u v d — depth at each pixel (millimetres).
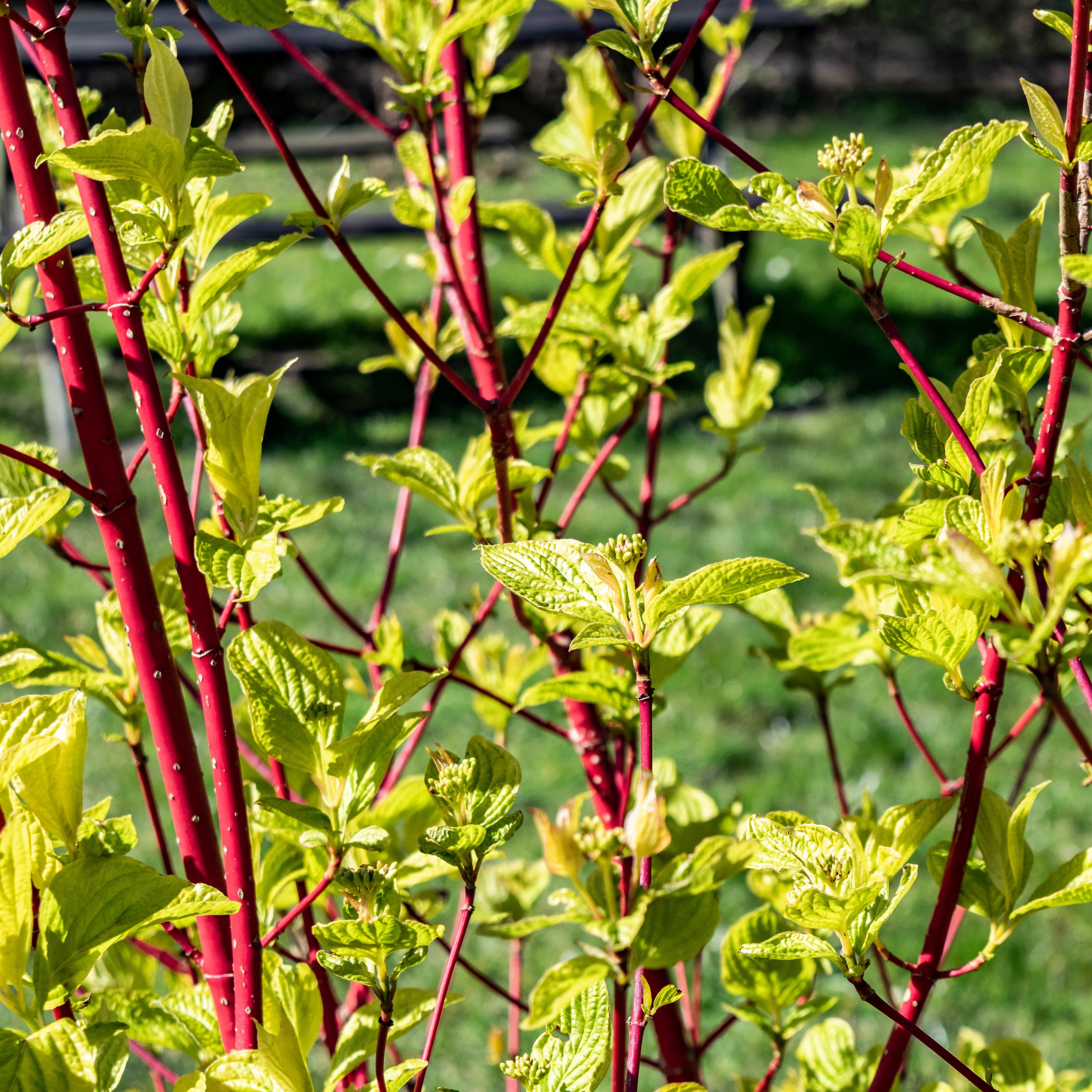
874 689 4129
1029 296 827
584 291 1259
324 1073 2336
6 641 957
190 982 1119
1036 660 571
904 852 816
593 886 878
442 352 1436
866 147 710
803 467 5875
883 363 7180
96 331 7117
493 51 1264
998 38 13406
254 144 8453
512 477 1059
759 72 13133
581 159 904
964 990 2834
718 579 662
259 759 1140
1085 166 755
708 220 729
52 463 1046
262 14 875
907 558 729
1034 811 3477
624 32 784
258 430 768
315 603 4789
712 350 7402
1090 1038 2711
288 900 1072
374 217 7152
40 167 730
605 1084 1178
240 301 8594
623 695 1044
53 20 718
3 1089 596
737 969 1019
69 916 666
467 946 2936
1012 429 938
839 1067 1025
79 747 713
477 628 1205
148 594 754
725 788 3666
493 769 717
